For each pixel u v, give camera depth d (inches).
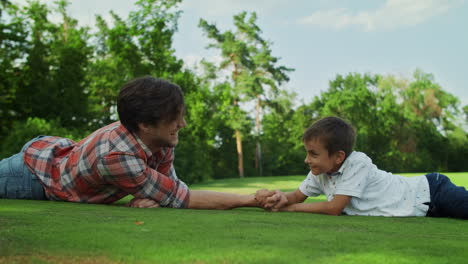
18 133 409.4
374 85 1537.9
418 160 1339.8
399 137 1379.2
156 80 89.1
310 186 110.7
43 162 104.3
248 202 99.9
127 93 87.3
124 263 34.1
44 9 637.9
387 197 98.9
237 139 1266.0
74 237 45.1
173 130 91.0
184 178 470.3
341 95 1387.8
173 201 94.5
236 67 1338.6
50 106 598.2
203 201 97.4
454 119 1403.8
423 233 61.9
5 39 579.8
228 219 68.2
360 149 1282.0
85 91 717.3
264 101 1381.6
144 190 92.4
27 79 595.5
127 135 91.3
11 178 104.4
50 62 613.9
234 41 1295.5
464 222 86.4
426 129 1378.0
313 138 96.3
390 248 43.9
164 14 635.5
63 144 110.3
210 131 924.0
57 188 101.7
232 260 35.6
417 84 1401.3
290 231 55.4
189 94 820.6
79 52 631.8
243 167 1352.1
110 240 43.8
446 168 1398.9
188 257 36.5
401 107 1389.0
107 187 99.7
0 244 40.6
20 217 62.5
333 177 100.0
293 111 1482.5
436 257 39.6
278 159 1373.0
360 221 76.6
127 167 89.7
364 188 97.7
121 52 637.3
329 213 96.2
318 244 45.0
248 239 47.1
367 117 1346.0
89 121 652.1
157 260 35.2
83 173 96.0
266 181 482.0
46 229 50.6
